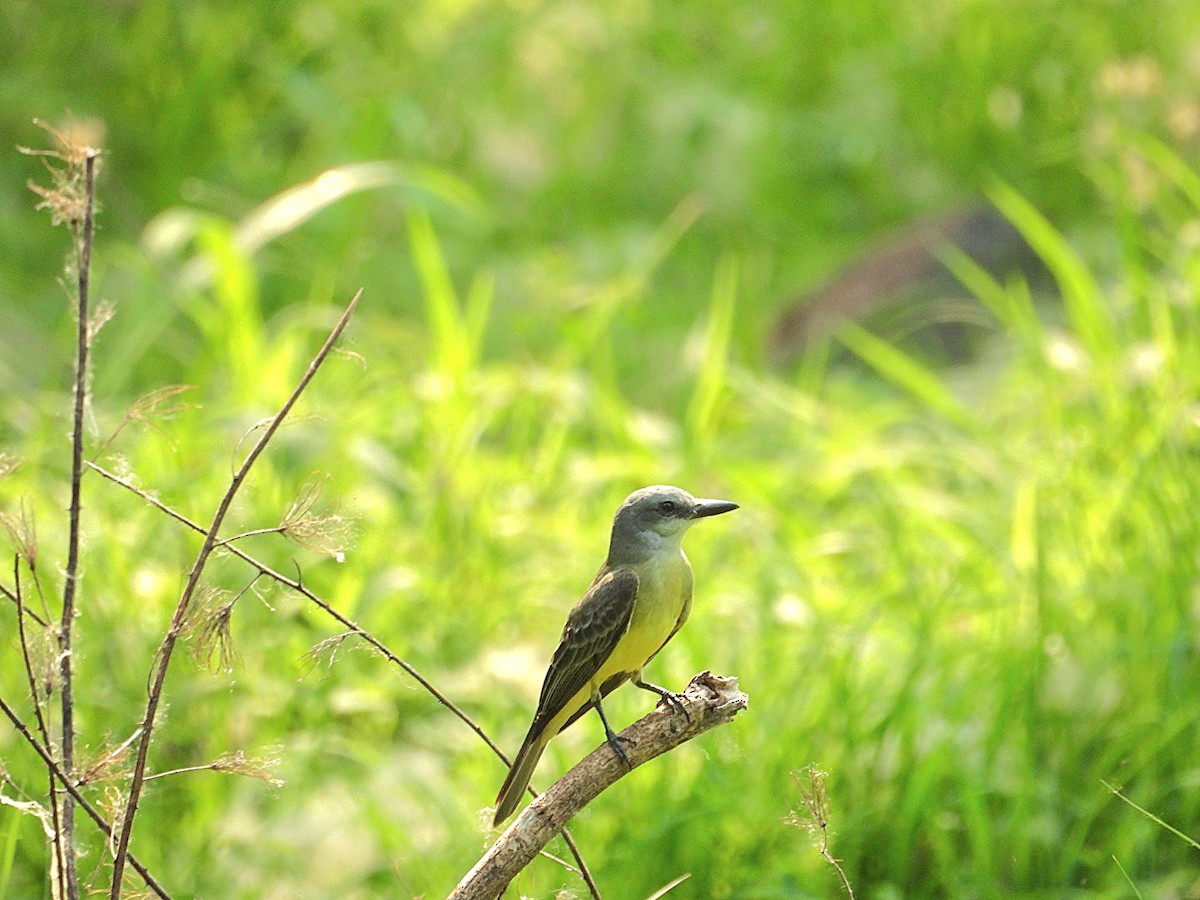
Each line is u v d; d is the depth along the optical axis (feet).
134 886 22.25
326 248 61.62
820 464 41.68
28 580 31.65
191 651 19.89
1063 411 40.27
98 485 36.24
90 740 30.22
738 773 29.60
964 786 28.91
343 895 29.07
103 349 51.11
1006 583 34.81
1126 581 33.32
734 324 59.00
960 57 69.92
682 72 74.43
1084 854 28.45
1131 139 47.73
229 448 38.73
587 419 45.93
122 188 64.34
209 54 67.36
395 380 44.65
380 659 33.88
